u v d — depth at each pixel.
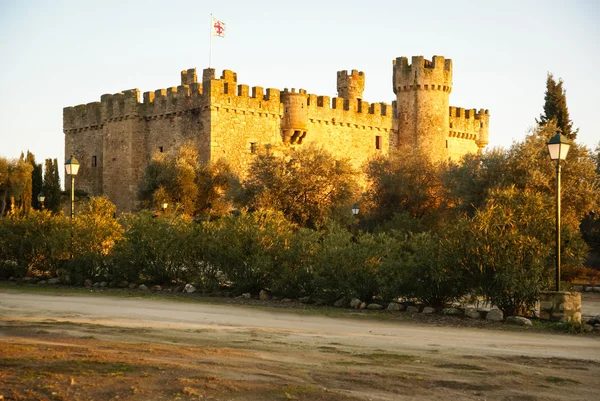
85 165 74.56
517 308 21.27
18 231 33.53
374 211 59.56
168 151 65.81
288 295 26.02
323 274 24.84
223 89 63.31
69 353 12.13
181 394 9.77
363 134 74.75
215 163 62.06
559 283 20.45
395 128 77.56
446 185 54.22
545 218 22.22
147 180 61.88
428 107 76.38
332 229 27.45
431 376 12.04
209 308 22.72
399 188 59.78
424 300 22.95
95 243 32.28
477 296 22.20
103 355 12.09
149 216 31.73
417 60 76.62
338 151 72.50
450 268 21.97
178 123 65.38
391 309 22.50
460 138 83.12
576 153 45.00
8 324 16.55
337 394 10.29
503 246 21.00
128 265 30.36
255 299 25.88
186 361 12.05
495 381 11.85
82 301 24.12
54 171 67.88
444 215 55.75
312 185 55.12
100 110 72.38
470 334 17.89
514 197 23.27
